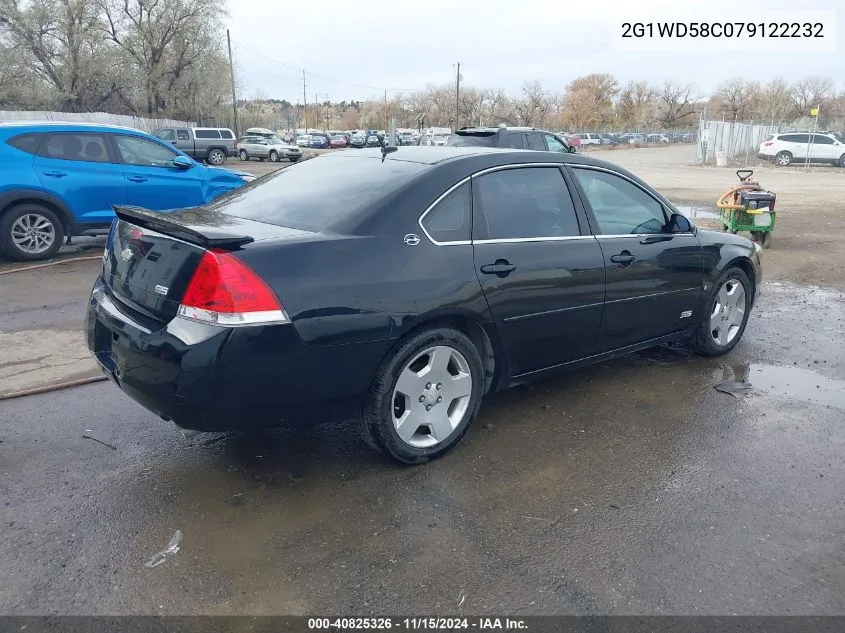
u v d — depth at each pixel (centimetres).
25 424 394
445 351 350
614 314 431
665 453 373
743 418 420
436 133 5603
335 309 306
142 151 923
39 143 841
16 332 568
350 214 334
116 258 350
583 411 428
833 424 412
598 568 275
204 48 4078
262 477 340
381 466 354
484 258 359
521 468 354
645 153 5016
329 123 13125
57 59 3656
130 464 350
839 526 306
